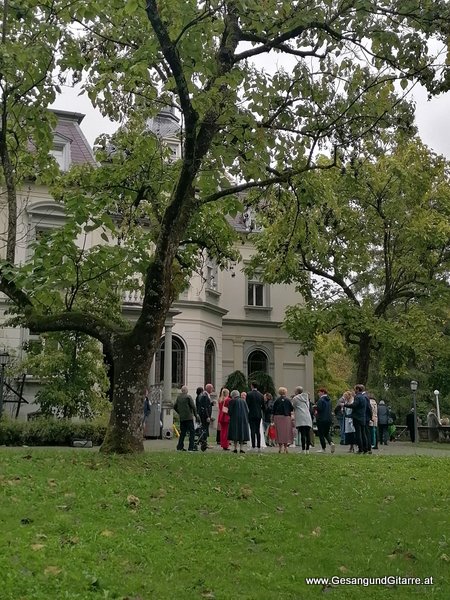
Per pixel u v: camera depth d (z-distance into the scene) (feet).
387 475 43.37
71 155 100.27
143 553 21.65
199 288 112.68
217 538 24.59
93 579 18.40
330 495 35.06
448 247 98.32
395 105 44.45
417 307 94.79
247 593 19.17
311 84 44.45
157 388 89.10
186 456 45.06
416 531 27.86
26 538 21.63
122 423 41.88
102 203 41.04
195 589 19.06
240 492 33.37
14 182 48.26
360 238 95.40
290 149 46.60
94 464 37.06
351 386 164.25
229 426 57.72
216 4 34.47
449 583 21.56
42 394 69.05
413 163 92.89
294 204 49.78
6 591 16.87
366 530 27.86
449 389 134.41
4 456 38.81
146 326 42.06
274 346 128.26
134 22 44.14
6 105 42.60
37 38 40.75
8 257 42.88
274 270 91.56
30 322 43.42
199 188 46.52
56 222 93.25
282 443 59.26
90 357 70.74
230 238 54.03
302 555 23.57
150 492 31.14
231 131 36.47
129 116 48.21
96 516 25.77
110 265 42.24
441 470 46.44
